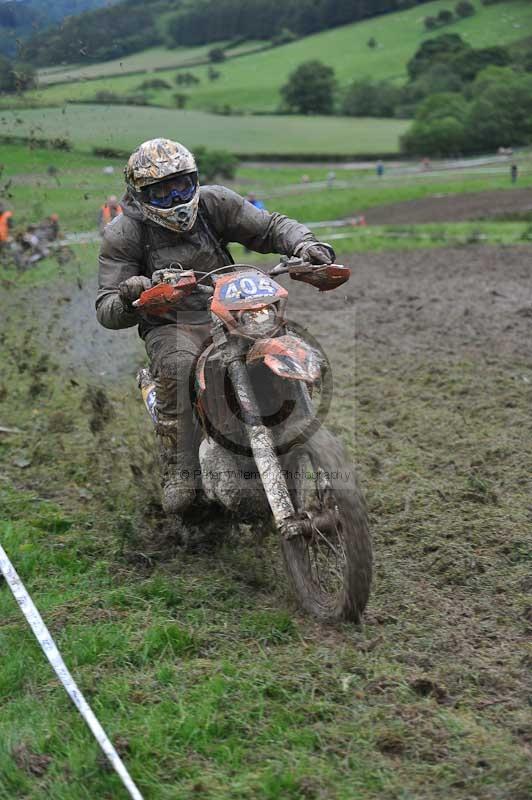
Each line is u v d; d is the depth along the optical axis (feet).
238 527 29.81
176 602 26.30
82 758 19.04
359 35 603.67
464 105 348.18
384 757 18.67
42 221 75.10
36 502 35.35
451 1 629.10
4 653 23.93
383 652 22.74
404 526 30.94
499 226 137.59
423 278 88.89
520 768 17.99
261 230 28.22
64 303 60.13
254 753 19.07
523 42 499.10
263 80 523.29
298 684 21.24
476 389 47.50
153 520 32.94
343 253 116.78
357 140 379.35
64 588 27.84
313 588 25.04
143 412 44.34
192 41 599.57
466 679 21.45
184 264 27.61
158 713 20.43
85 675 22.31
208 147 314.96
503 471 35.83
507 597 25.90
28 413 46.09
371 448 39.27
